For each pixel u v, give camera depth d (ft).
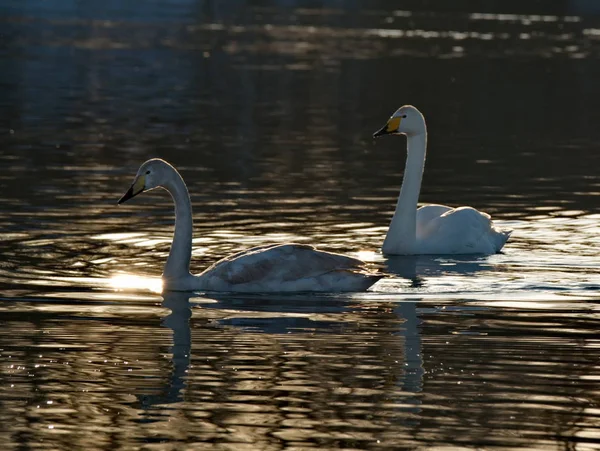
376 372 35.09
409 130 55.11
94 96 121.49
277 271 45.75
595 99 129.18
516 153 87.92
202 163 80.12
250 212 62.75
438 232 54.60
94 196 66.54
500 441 29.81
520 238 57.52
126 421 30.94
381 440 29.81
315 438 29.89
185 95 124.88
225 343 37.99
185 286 45.70
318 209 64.08
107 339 38.34
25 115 104.27
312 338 38.70
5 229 56.65
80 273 48.11
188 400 32.53
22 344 37.70
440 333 39.60
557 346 38.22
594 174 78.07
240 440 29.73
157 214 61.82
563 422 31.17
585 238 57.52
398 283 47.55
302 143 91.81
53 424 30.73
